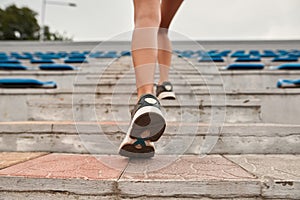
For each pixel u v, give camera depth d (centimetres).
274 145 170
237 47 934
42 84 318
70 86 402
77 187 105
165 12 166
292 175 111
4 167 126
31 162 138
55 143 177
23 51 972
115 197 104
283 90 278
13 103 282
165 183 103
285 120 276
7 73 406
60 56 796
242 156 160
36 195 107
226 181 103
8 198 107
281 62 538
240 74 376
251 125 172
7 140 179
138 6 130
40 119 243
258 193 102
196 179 104
